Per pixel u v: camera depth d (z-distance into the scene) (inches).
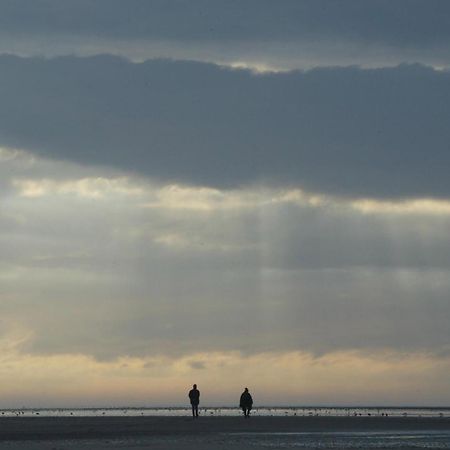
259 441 5369.1
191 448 4805.6
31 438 5777.6
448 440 5482.3
